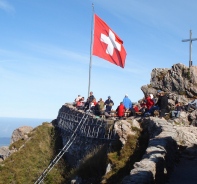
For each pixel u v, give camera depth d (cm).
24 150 3247
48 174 2675
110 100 2650
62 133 3291
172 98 3144
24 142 3416
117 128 1977
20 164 3020
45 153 3175
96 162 2038
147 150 1357
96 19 2636
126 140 1886
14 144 3450
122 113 2380
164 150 1362
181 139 1934
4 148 3422
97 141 2273
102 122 2294
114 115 2536
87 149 2427
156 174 1183
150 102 2323
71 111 3206
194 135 2027
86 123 2627
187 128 2205
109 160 1794
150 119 1988
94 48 2652
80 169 2133
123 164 1705
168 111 2877
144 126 1995
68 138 3003
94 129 2405
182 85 3359
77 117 2952
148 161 1192
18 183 2780
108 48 2630
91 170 2044
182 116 2453
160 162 1262
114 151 1903
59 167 2752
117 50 2650
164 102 2277
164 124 1834
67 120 3247
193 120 2433
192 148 1817
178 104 2580
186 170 1507
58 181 2555
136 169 1116
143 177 1033
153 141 1491
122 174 1623
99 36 2639
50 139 3394
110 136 2077
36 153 3172
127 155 1777
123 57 2689
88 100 2886
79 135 2681
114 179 1617
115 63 2675
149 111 2289
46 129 3547
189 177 1391
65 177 2552
